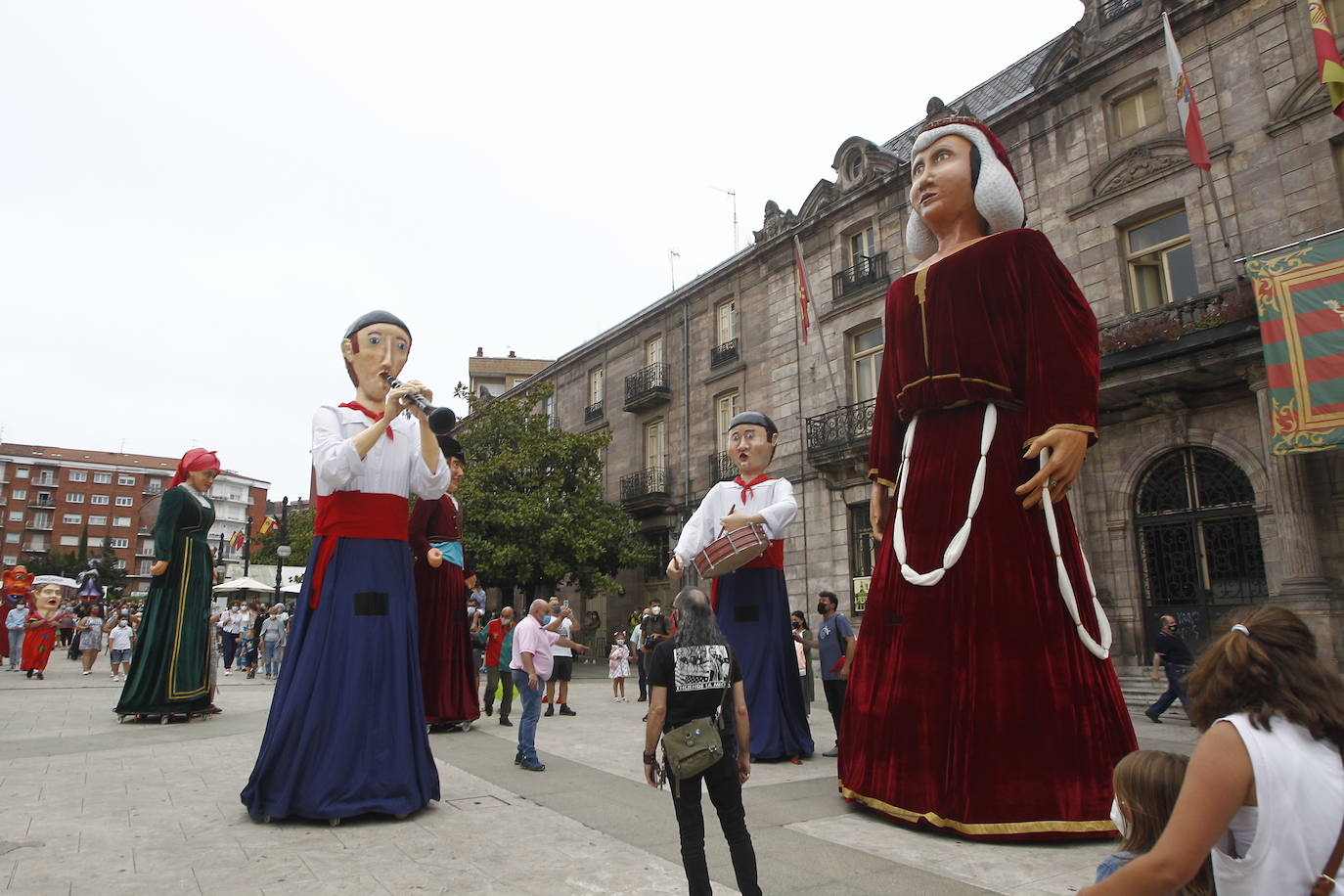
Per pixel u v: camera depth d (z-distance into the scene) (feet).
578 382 101.09
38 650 53.88
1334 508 36.50
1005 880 13.69
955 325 18.65
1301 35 40.09
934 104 60.18
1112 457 45.03
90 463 286.05
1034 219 50.47
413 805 17.07
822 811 18.71
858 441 58.54
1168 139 44.24
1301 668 6.28
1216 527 41.19
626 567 78.33
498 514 72.64
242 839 15.11
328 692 16.90
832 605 29.14
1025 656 16.88
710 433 77.87
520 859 14.25
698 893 11.30
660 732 12.09
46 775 20.63
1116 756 16.69
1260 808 5.87
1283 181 40.14
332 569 17.71
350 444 17.48
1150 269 45.62
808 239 68.39
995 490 17.90
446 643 31.27
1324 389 34.14
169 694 30.73
